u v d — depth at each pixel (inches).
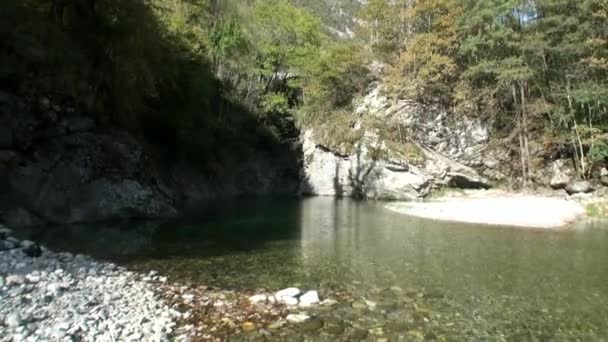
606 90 1222.3
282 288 437.4
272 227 874.8
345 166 1705.2
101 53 938.7
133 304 361.4
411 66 1625.2
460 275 502.9
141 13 979.3
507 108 1524.4
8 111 768.9
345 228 873.5
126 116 1044.5
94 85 923.4
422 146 1581.0
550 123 1397.6
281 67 2102.6
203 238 726.5
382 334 321.4
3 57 775.1
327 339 308.8
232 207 1272.1
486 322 352.8
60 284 397.7
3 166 753.0
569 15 1322.6
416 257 598.5
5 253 498.3
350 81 1877.5
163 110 1283.2
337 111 1852.9
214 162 1662.2
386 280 477.7
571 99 1333.7
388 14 1758.1
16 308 330.3
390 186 1539.1
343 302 395.5
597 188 1258.6
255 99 1950.1
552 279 488.4
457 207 1190.9
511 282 474.9
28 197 772.6
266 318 345.7
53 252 562.9
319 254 611.8
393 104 1660.9
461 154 1541.6
